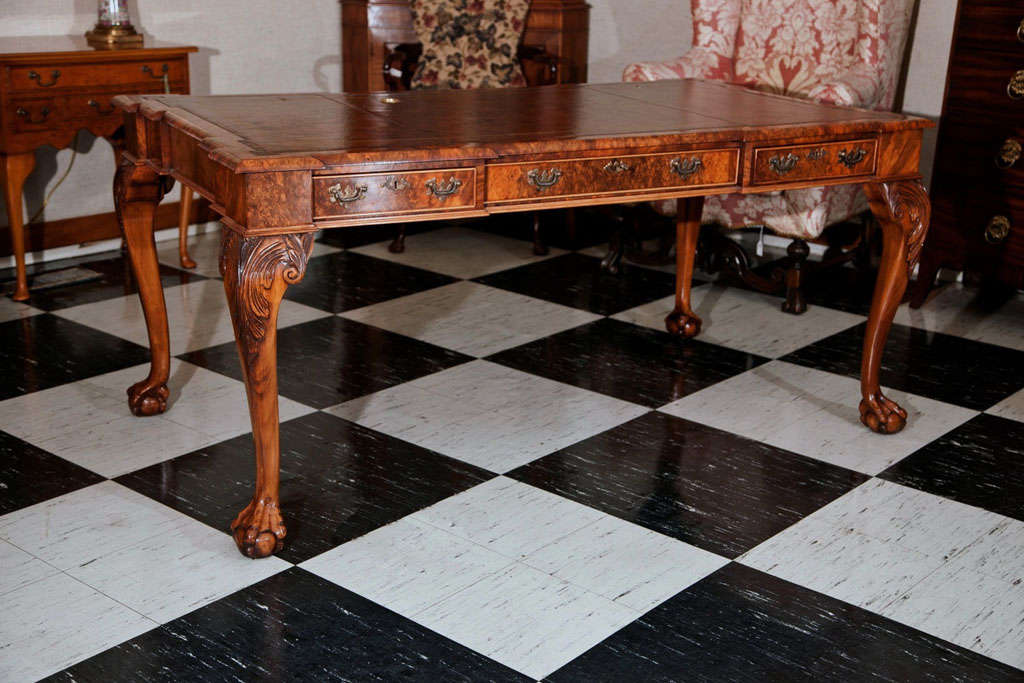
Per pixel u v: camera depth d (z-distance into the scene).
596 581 2.15
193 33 4.52
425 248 4.50
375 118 2.53
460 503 2.45
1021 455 2.77
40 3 4.04
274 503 2.21
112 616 2.00
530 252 4.49
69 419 2.82
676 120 2.64
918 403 3.07
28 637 1.93
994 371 3.33
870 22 3.64
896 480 2.61
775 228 3.68
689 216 3.40
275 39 4.85
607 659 1.91
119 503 2.41
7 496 2.42
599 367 3.28
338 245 4.52
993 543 2.34
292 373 3.16
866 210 4.01
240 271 2.08
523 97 2.98
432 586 2.12
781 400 3.07
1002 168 3.58
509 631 1.98
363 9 4.97
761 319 3.74
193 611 2.02
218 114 2.48
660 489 2.54
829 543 2.32
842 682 1.87
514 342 3.46
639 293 3.99
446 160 2.18
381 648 1.93
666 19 4.80
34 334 3.42
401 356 3.32
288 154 2.07
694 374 3.24
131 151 2.66
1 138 3.57
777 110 2.86
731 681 1.86
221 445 2.70
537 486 2.54
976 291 4.12
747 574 2.20
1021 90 3.47
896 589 2.15
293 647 1.92
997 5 3.47
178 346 3.35
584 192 2.38
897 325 3.72
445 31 4.69
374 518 2.38
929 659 1.94
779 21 3.97
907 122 2.69
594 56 5.09
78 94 3.69
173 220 4.61
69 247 4.30
